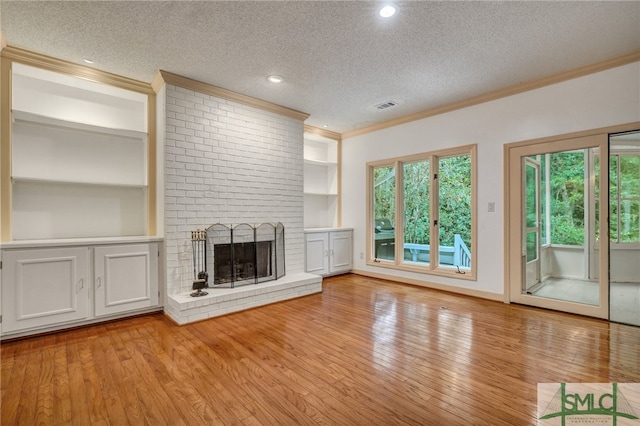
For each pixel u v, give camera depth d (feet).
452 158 14.42
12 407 5.69
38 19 7.73
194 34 8.47
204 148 11.80
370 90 12.35
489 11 7.48
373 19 7.81
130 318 10.59
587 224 10.98
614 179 10.20
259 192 13.46
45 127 10.26
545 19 7.79
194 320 10.24
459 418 5.37
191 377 6.74
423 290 14.49
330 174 19.47
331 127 17.57
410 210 16.12
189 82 11.27
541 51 9.38
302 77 11.18
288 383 6.51
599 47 9.16
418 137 15.28
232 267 12.25
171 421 5.34
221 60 9.94
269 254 13.56
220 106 12.25
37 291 8.86
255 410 5.63
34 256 8.81
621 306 10.11
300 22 7.95
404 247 16.39
